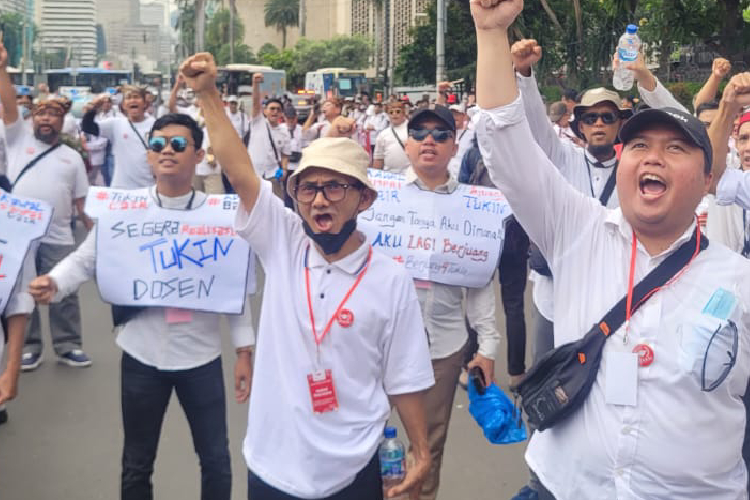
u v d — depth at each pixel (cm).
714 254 259
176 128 409
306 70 9894
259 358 302
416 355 307
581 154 506
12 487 502
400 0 8900
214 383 405
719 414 253
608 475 258
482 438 582
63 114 710
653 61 2320
